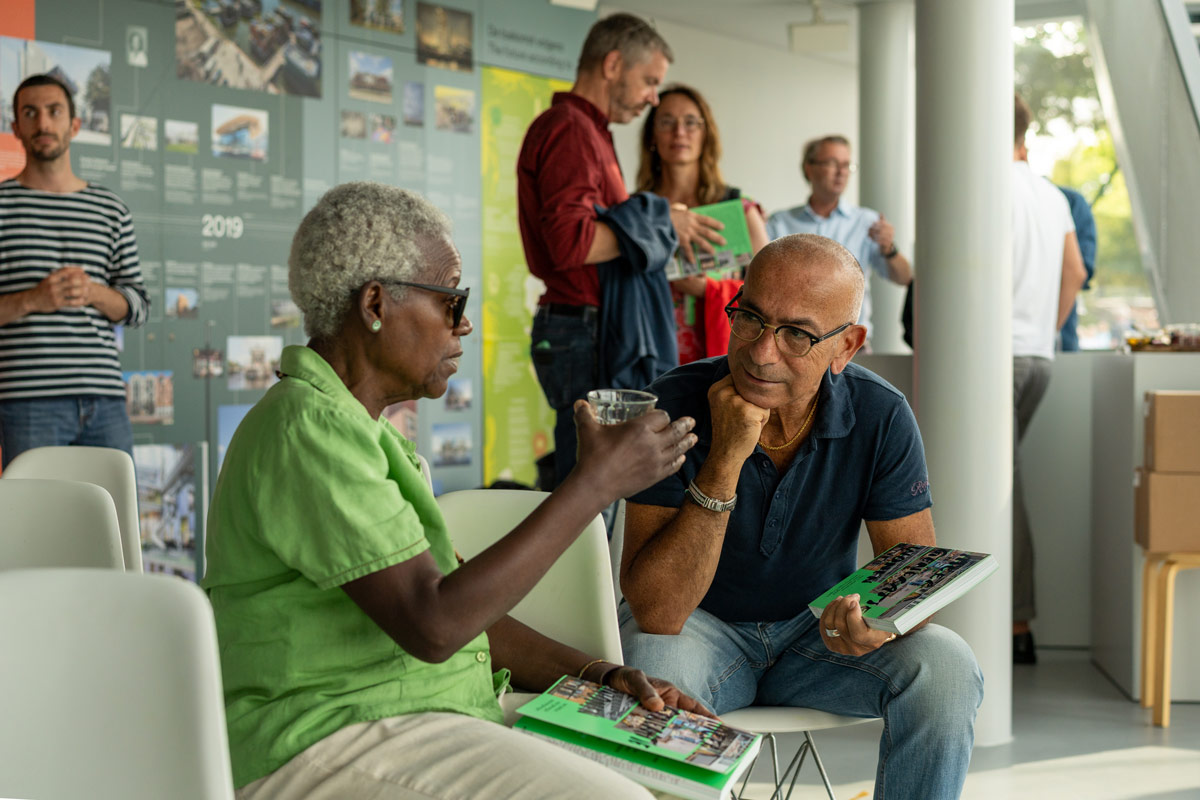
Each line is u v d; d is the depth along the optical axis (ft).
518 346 19.06
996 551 10.87
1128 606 12.67
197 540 14.82
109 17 13.75
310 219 4.77
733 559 6.70
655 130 12.89
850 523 6.69
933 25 10.69
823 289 5.82
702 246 11.19
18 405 12.33
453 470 18.01
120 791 3.65
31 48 13.05
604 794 4.19
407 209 4.75
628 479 4.65
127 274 13.19
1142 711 12.18
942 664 6.21
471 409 18.29
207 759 3.62
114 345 13.12
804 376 5.95
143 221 14.19
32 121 12.68
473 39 18.01
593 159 10.87
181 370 14.61
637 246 10.59
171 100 14.39
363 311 4.66
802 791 9.75
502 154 18.60
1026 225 13.50
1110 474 13.34
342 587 4.46
